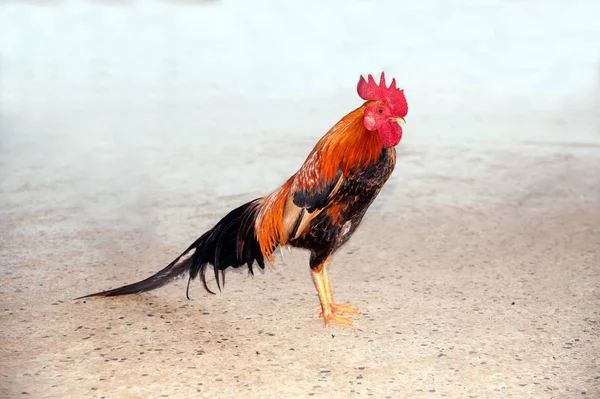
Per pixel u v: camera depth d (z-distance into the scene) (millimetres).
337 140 5809
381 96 5742
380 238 8367
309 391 5125
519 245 8102
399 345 5797
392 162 5871
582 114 15281
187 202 9742
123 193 10156
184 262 6566
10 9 30047
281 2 31156
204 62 21906
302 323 6227
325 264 6293
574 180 10633
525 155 12102
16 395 5074
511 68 20156
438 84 18516
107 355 5648
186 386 5203
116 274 7297
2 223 8820
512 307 6480
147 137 13711
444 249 8000
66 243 8164
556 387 5145
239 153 12430
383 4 29875
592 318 6234
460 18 26844
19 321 6215
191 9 30562
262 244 6340
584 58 21078
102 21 28375
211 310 6492
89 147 12945
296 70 20594
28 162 11859
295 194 5988
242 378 5309
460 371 5379
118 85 19062
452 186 10414
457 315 6328
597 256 7719
